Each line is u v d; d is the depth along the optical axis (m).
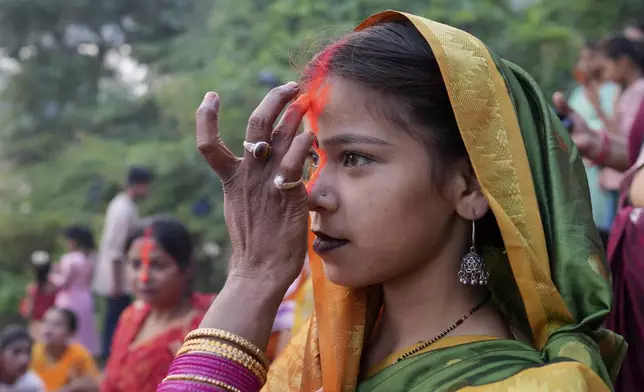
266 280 1.30
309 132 1.32
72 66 12.66
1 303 10.09
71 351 5.36
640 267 1.87
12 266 10.70
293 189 1.30
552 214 1.39
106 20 12.62
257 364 1.27
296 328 2.17
